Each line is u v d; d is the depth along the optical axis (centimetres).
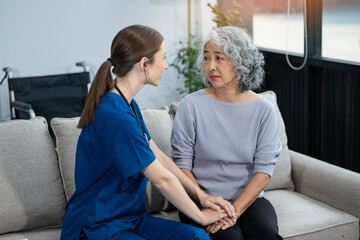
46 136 200
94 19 402
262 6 376
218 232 174
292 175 233
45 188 193
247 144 192
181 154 195
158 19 421
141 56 158
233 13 383
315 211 204
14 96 348
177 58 432
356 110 292
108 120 155
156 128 211
